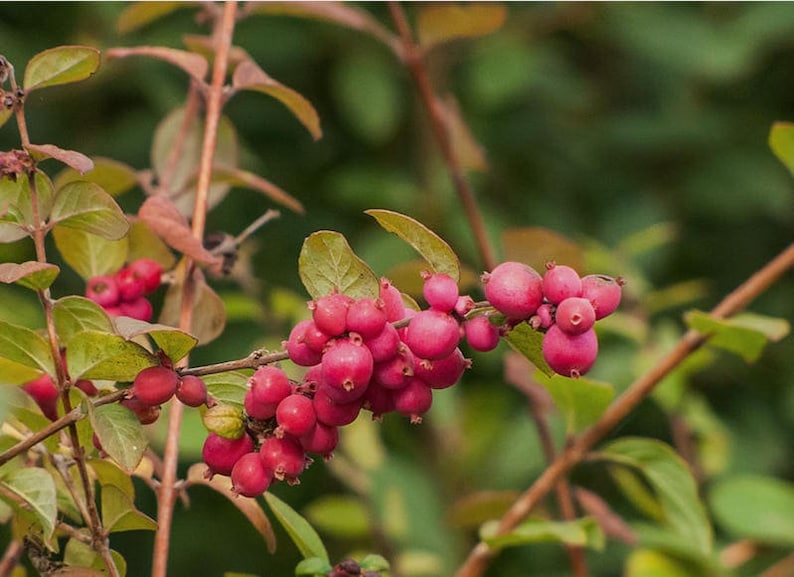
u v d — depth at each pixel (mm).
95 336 571
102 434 570
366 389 567
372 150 1338
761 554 983
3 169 582
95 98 1237
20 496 585
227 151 719
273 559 1187
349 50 1266
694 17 1344
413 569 957
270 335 918
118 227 589
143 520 599
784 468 1255
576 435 705
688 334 705
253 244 926
